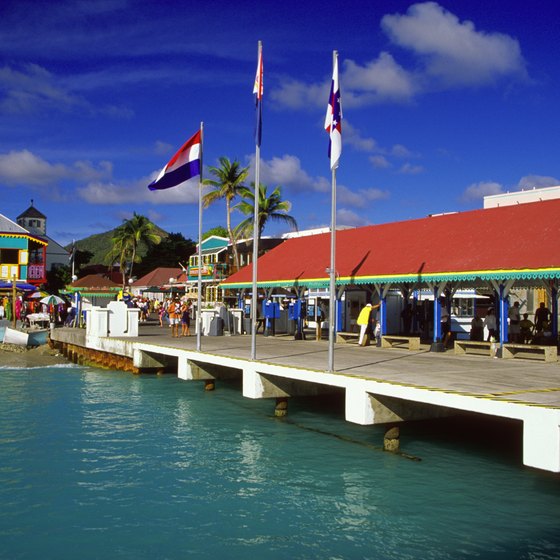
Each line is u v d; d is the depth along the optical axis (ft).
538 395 39.27
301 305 102.73
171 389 79.97
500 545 31.94
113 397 74.18
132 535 33.30
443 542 32.35
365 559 30.48
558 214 71.00
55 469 44.45
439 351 73.67
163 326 148.46
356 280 85.56
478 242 75.25
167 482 41.70
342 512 36.37
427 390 41.45
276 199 198.08
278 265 109.91
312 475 43.27
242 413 64.34
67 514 36.14
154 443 51.85
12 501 38.11
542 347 62.23
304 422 60.08
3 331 132.26
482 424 57.31
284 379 60.70
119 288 146.30
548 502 37.88
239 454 48.52
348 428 57.47
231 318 115.85
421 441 52.90
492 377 48.98
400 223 96.68
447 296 89.45
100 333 104.12
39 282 183.11
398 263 81.87
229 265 197.57
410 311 99.45
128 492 39.73
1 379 90.74
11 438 53.31
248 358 65.21
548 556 30.71
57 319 168.86
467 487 40.60
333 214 53.31
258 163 65.57
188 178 78.18
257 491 39.93
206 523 34.88
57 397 74.23
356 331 109.81
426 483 41.50
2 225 179.11
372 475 43.19
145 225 312.91
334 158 52.95
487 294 121.29
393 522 34.91
